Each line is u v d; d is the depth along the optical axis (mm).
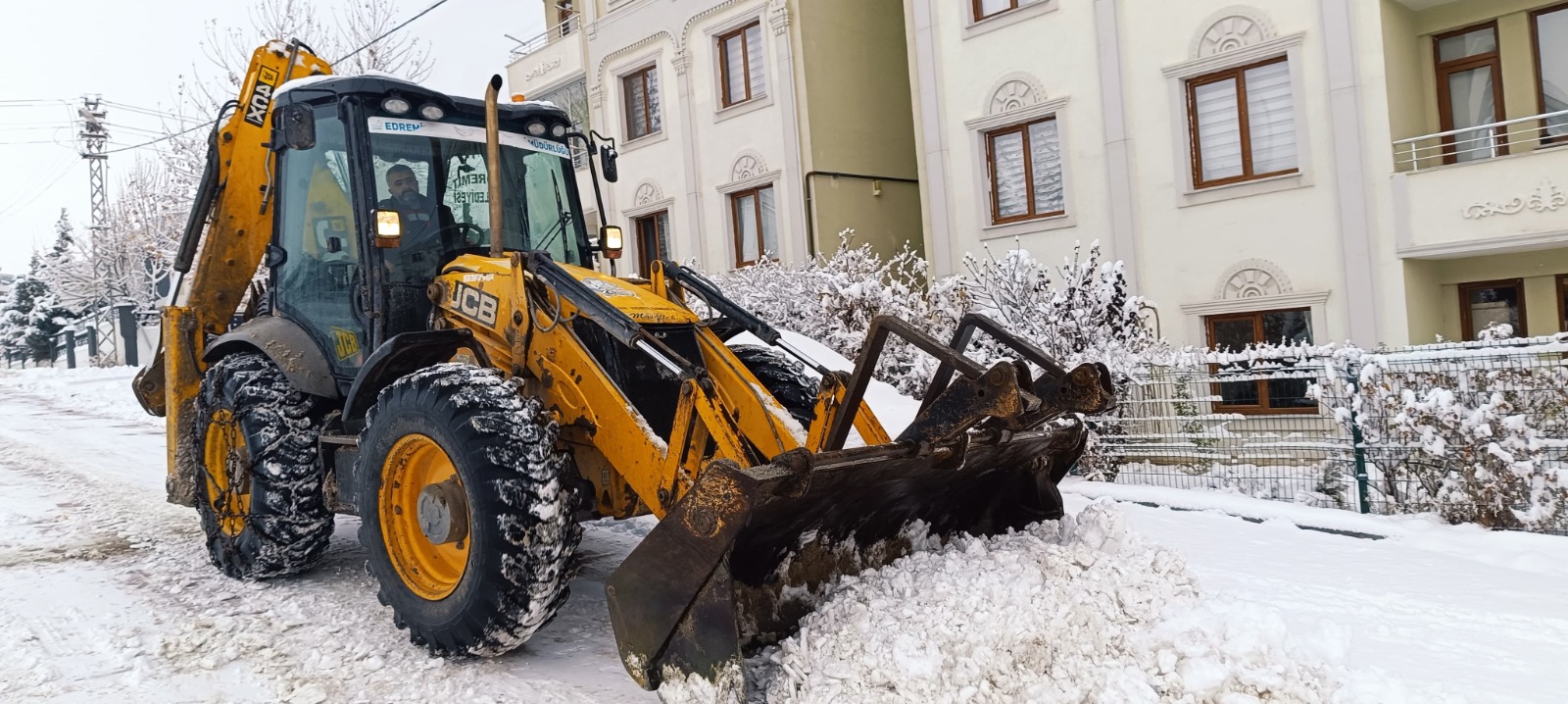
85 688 3510
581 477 3965
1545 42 9469
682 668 2963
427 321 4551
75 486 7770
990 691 2863
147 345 25906
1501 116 9781
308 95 4750
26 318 40938
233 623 4207
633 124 16719
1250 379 6605
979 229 12133
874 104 14828
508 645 3525
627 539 5676
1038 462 3893
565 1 19000
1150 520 5879
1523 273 9258
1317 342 9664
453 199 4738
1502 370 5566
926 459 3248
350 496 4445
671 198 15945
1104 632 3125
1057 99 11281
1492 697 3135
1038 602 3158
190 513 6707
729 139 14961
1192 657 3000
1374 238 9211
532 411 3568
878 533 3639
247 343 5176
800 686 2980
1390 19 9289
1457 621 3900
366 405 4398
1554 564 4680
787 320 9891
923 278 13344
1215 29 10070
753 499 2824
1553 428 5406
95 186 30594
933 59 12430
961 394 3098
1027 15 11500
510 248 4832
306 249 4926
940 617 3037
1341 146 9352
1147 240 10711
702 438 3412
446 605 3617
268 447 4633
